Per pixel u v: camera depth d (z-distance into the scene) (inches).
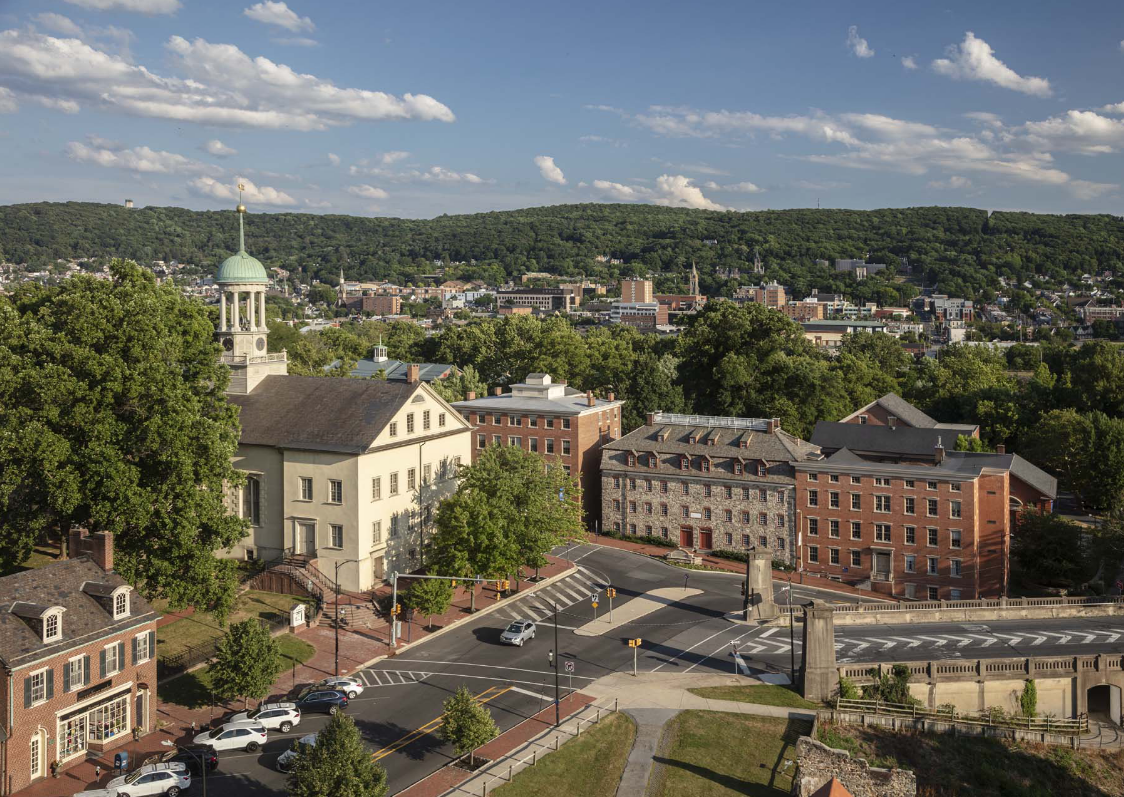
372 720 2539.4
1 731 2074.3
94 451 2615.7
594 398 5339.6
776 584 4146.2
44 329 2785.4
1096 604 3659.0
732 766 2445.9
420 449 3772.1
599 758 2434.8
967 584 4003.4
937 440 5196.9
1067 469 5482.3
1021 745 2728.8
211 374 3164.4
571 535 3983.8
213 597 2802.7
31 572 2349.9
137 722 2393.0
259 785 2156.7
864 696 2886.3
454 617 3410.4
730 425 4889.3
